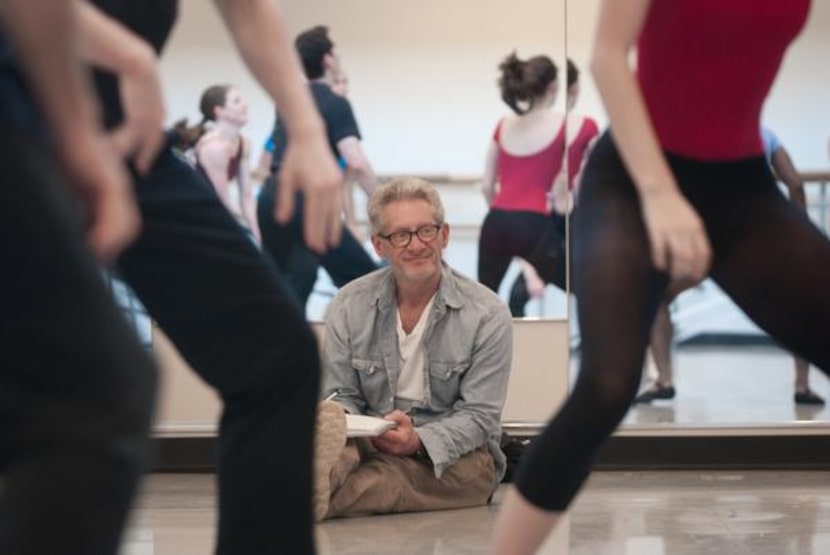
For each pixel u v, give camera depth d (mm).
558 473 2297
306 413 2225
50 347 1293
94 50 1729
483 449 4934
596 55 2205
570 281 6270
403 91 6277
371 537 4398
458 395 4918
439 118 6277
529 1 6246
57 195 1335
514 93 6254
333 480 4641
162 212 2162
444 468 4785
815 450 6461
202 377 2242
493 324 4867
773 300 2371
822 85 6402
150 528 4742
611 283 2260
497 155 6273
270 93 2207
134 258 2186
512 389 6293
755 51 2301
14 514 1262
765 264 2359
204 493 5633
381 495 4758
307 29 6250
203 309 2195
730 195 2385
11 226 1292
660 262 2166
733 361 6473
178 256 2180
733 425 6438
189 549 4316
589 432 2240
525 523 2355
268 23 2191
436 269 4805
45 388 1296
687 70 2320
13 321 1291
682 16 2281
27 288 1294
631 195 2350
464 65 6258
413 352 4875
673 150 2375
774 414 6496
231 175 6219
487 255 6301
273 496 2203
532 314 6289
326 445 4590
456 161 6297
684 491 5668
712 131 2357
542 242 6273
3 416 1291
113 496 1303
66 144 1426
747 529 4723
